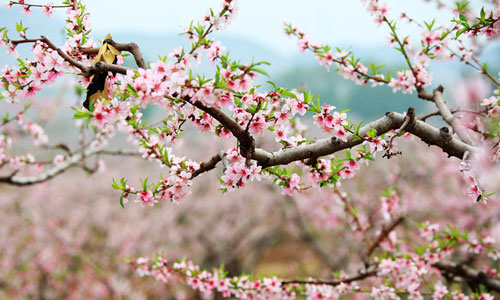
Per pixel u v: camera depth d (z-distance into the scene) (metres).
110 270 10.23
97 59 1.96
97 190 13.75
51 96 7.14
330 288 3.67
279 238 13.38
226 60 1.80
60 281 9.37
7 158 4.75
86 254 10.77
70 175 14.49
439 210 8.35
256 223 13.05
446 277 3.96
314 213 9.33
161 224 12.48
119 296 9.47
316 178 2.30
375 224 6.42
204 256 13.02
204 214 13.48
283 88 1.98
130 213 13.03
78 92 4.62
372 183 9.83
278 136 2.22
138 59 1.94
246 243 12.85
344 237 8.34
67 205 12.55
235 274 12.58
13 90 2.01
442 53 2.78
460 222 7.21
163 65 1.70
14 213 10.70
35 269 9.38
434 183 9.05
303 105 2.09
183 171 2.09
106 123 1.93
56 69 1.93
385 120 2.15
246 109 2.04
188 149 13.06
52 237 10.30
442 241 3.61
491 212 6.25
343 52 2.90
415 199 8.02
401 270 3.58
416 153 9.43
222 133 2.14
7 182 4.41
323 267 12.04
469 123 2.52
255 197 12.94
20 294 8.92
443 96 2.66
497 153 1.90
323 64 2.98
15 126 5.44
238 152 2.10
